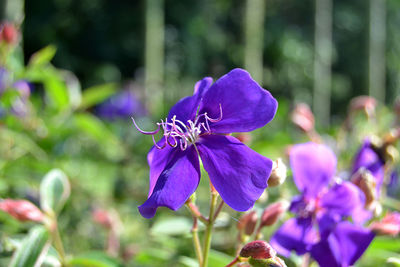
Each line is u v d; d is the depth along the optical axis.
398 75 5.03
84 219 0.75
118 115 1.50
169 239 0.59
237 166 0.35
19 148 0.75
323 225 0.42
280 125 1.15
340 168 0.66
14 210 0.45
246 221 0.43
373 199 0.44
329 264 0.42
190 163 0.36
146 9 2.21
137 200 0.86
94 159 1.01
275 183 0.38
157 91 2.06
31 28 3.57
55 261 0.47
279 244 0.42
